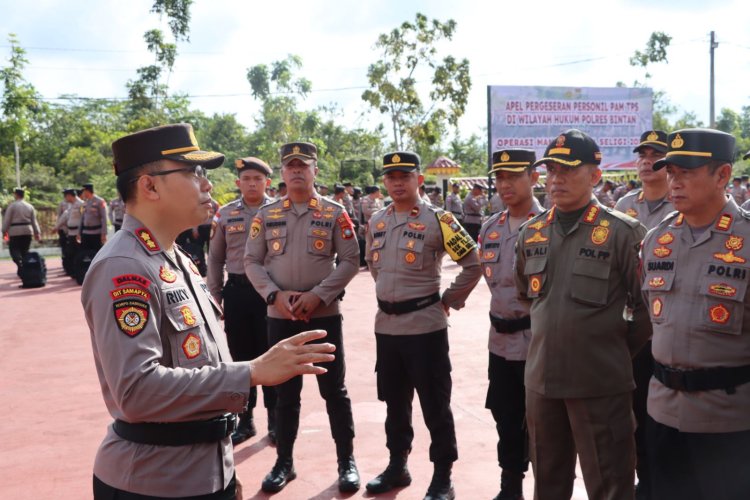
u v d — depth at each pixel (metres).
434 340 3.69
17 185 30.98
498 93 24.34
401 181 3.75
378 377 3.89
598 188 21.69
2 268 17.00
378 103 29.08
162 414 1.80
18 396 5.85
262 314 4.74
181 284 1.98
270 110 45.22
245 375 1.84
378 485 3.81
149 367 1.78
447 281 11.88
